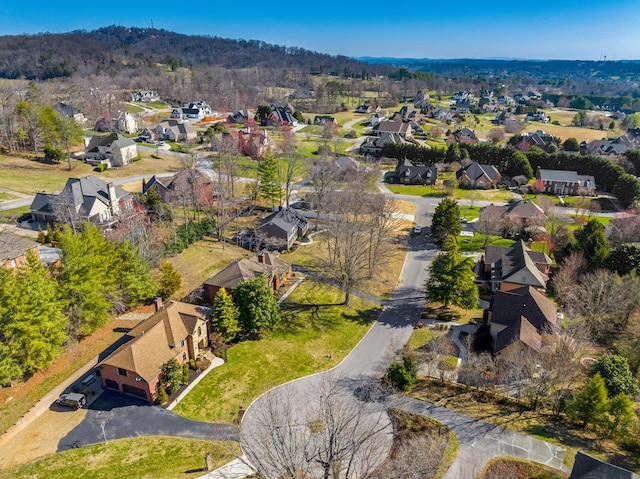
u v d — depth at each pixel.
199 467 38.78
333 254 78.69
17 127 125.38
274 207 99.94
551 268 75.25
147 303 61.47
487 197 114.00
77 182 82.88
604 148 153.25
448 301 61.09
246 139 138.88
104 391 46.81
